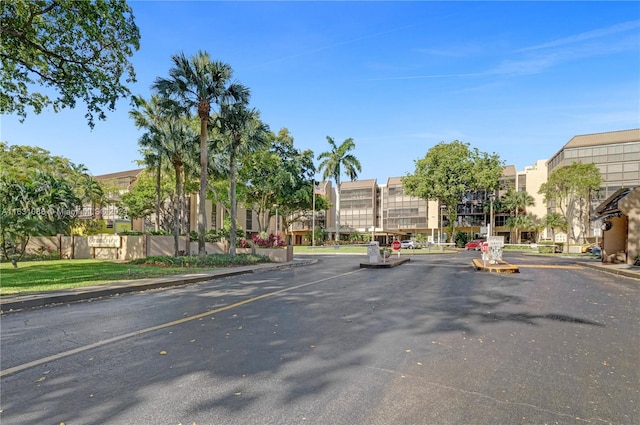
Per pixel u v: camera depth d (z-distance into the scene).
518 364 4.69
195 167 28.53
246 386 3.99
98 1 13.62
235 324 6.82
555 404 3.61
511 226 74.06
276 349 5.28
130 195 47.03
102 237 26.55
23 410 3.49
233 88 20.62
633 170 57.59
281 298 9.75
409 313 7.75
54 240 27.41
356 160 52.91
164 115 21.28
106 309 8.46
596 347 5.41
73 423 3.24
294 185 38.69
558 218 61.44
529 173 76.62
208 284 13.16
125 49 15.75
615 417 3.36
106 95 16.17
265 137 24.27
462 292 10.75
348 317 7.37
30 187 21.78
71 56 15.52
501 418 3.32
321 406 3.53
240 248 26.84
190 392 3.85
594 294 10.47
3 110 16.20
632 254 20.34
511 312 7.88
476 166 51.06
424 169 53.25
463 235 56.19
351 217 93.62
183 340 5.78
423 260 26.78
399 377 4.25
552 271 17.89
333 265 22.39
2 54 14.46
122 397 3.75
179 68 19.50
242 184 36.31
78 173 38.84
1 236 19.97
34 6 13.66
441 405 3.56
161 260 19.88
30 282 12.36
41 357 5.01
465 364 4.68
